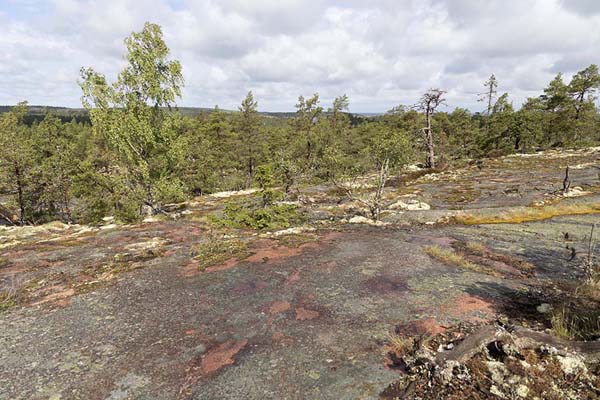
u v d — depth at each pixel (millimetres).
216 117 49594
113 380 5234
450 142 47188
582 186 21984
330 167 22000
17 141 27516
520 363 4660
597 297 7484
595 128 47750
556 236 13039
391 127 48438
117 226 17922
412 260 10414
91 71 20516
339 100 50531
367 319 6836
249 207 19578
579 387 4215
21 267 11289
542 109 46438
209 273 9742
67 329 6895
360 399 4594
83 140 51844
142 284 9148
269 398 4715
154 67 21188
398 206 20734
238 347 6020
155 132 22375
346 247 11938
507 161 37531
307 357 5637
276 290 8406
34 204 29453
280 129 53531
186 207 25969
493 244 12328
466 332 6105
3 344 6395
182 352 5926
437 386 4527
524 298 7680
